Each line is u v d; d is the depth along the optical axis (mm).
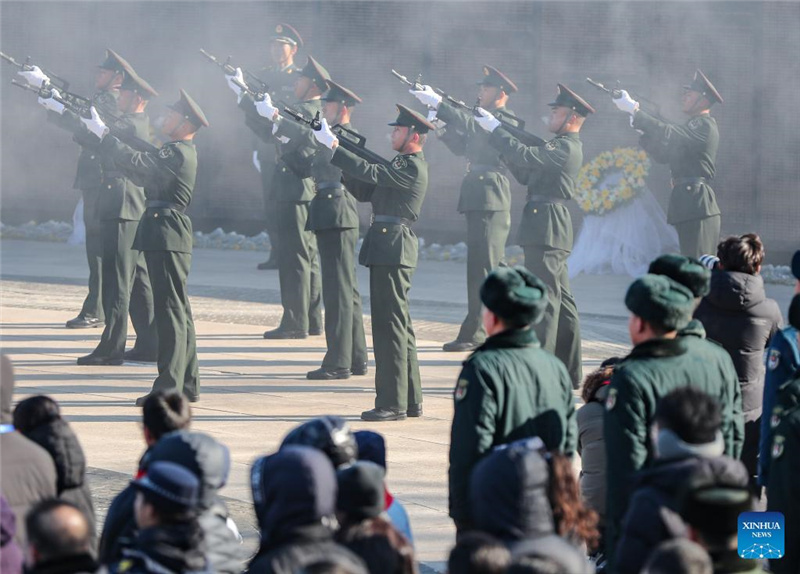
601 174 56844
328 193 32250
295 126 31953
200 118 28594
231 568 12391
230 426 26781
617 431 14258
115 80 35656
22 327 39938
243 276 54062
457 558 9844
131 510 12836
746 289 19156
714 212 36781
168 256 28422
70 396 29672
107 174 33750
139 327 34625
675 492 11234
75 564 10328
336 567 8641
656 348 14555
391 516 13430
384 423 27422
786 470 13859
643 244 56781
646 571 9211
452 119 34531
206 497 11398
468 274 36625
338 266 32250
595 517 12328
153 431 13891
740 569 9984
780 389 15266
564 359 31391
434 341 38719
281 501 10352
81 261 59156
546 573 9156
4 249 64312
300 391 30828
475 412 14617
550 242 30672
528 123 62969
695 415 11609
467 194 36312
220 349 36625
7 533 11953
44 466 13328
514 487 10945
